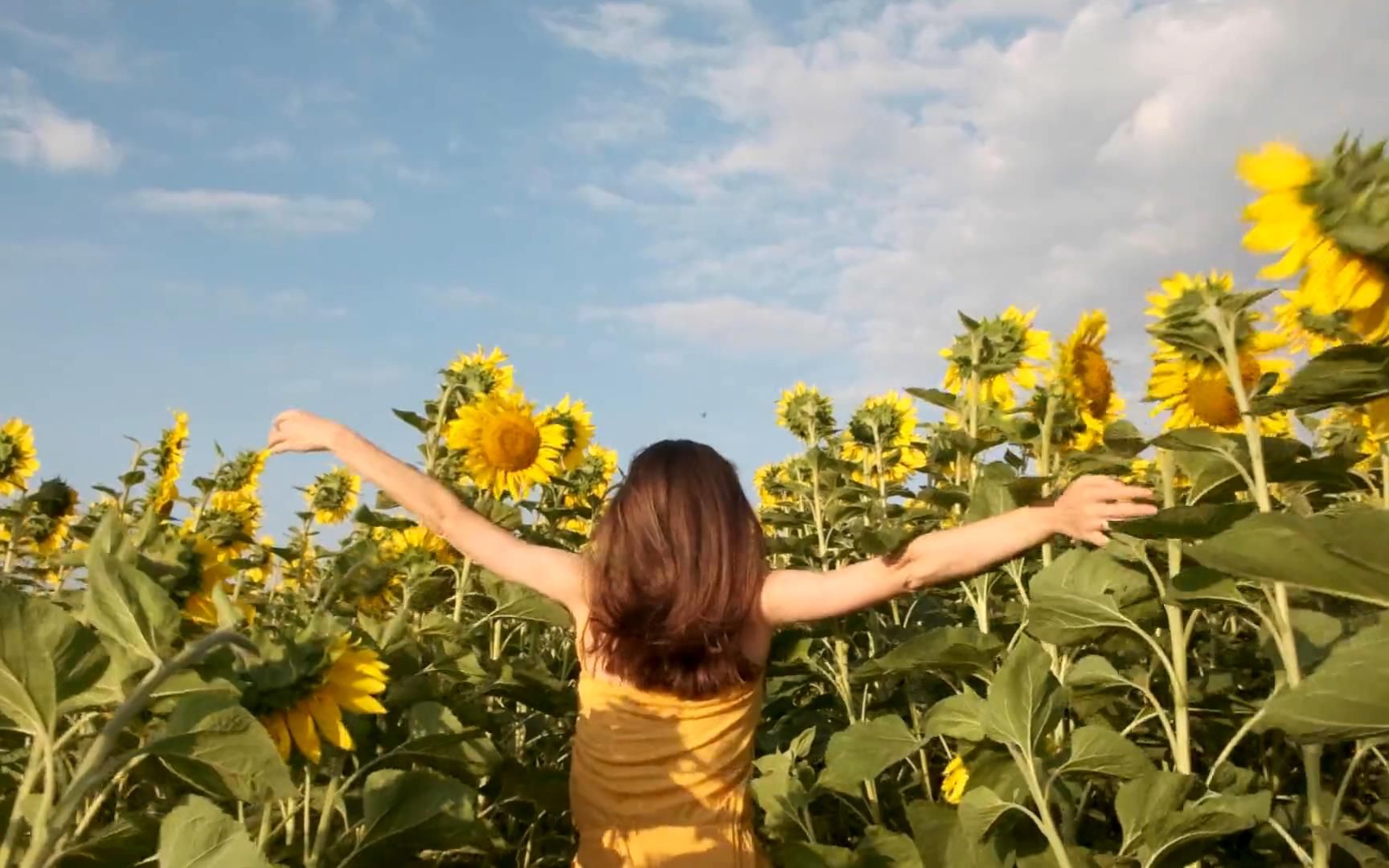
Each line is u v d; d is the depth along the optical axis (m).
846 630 5.65
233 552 7.99
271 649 2.77
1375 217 2.18
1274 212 2.29
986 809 3.33
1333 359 2.38
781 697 6.08
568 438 7.17
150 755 2.49
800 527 7.63
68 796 2.07
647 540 3.26
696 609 3.20
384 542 6.53
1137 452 4.06
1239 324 3.57
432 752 3.45
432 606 6.18
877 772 3.87
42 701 2.28
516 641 7.14
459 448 6.78
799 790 4.36
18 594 2.22
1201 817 3.02
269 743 2.26
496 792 4.95
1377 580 2.02
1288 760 4.32
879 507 6.29
